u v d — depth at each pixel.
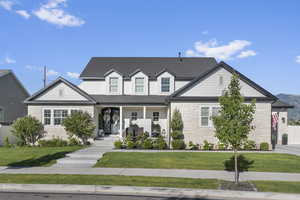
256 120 21.11
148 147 20.03
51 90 23.38
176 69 27.69
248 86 21.39
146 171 11.97
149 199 8.11
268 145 20.28
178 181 10.02
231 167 12.92
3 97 30.69
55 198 8.12
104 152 17.25
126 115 26.28
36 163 13.91
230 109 9.71
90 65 28.61
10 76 32.16
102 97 25.27
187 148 20.73
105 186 9.19
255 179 10.59
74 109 23.19
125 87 26.73
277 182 10.01
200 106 21.39
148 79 26.38
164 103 23.80
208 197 8.50
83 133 21.92
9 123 26.34
